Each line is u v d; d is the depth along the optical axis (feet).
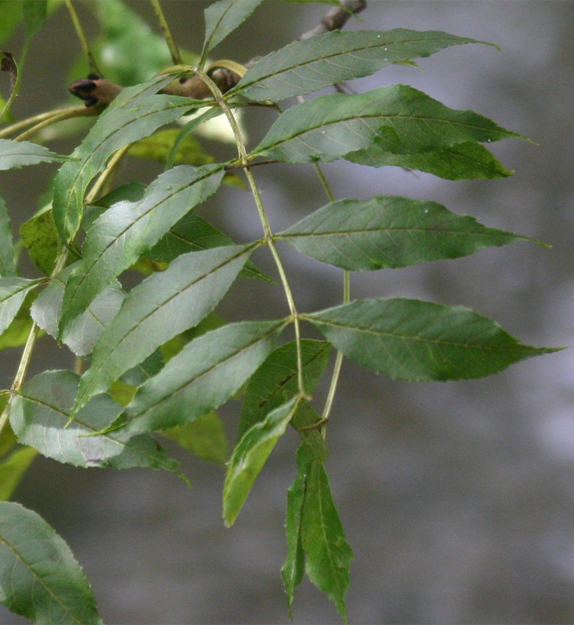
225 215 16.57
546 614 11.41
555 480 13.20
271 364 3.87
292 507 3.81
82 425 3.91
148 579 12.00
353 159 3.90
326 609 11.69
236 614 11.42
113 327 3.77
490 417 14.76
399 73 19.17
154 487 13.82
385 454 14.12
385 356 3.72
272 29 18.24
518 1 20.51
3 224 4.06
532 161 18.31
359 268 3.77
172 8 16.90
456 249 3.75
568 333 15.76
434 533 12.66
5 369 11.05
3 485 4.25
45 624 3.84
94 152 3.93
